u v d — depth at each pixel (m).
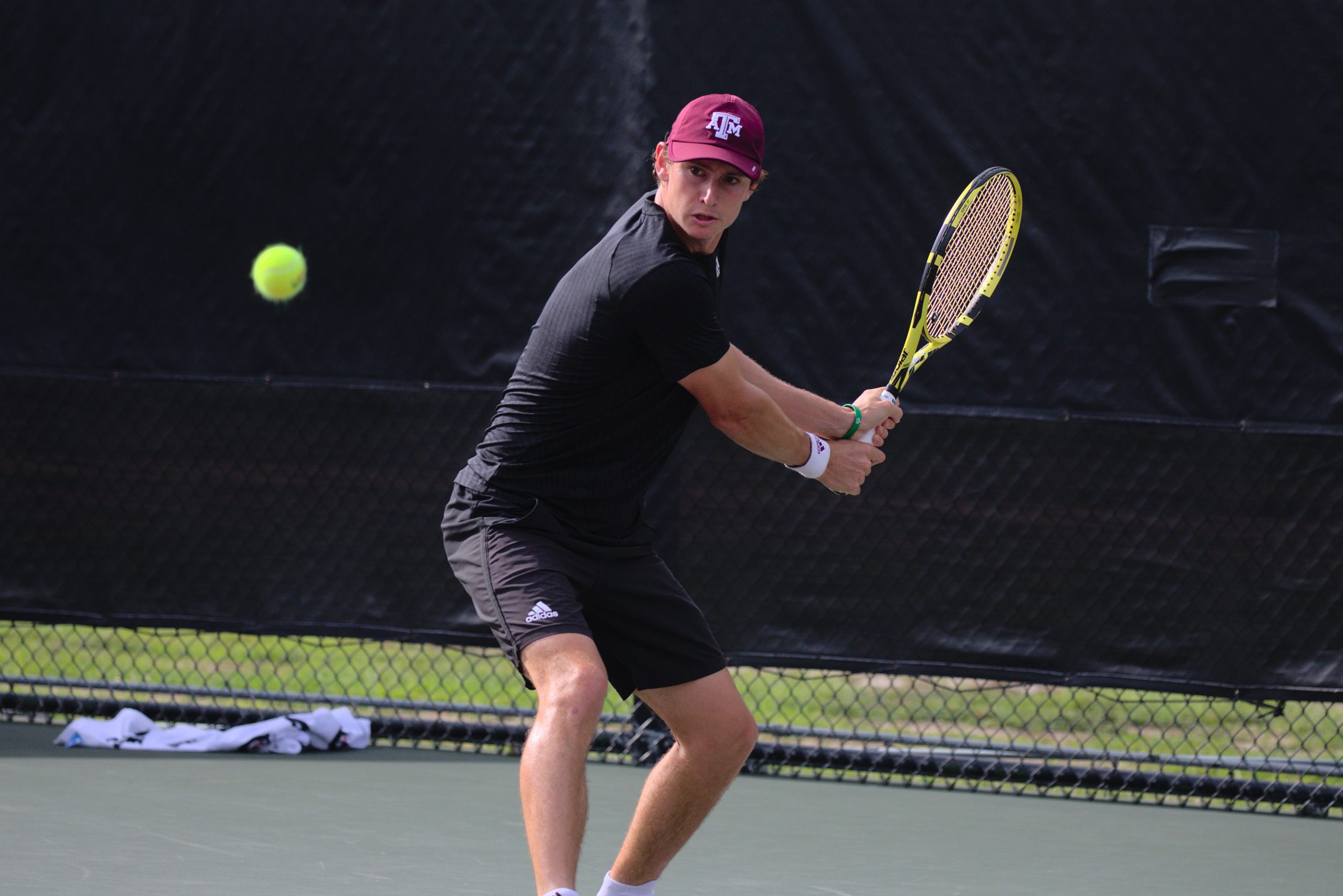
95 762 16.75
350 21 17.84
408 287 17.80
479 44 17.56
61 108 18.62
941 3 16.81
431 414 17.77
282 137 18.05
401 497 17.84
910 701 20.91
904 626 16.89
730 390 9.24
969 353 16.84
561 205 17.44
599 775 16.84
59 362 18.69
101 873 12.29
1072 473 16.70
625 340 9.12
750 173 9.04
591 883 12.63
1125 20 16.66
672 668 9.80
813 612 17.00
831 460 10.58
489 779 16.55
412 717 18.48
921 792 16.70
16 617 18.78
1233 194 16.66
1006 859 13.89
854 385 16.98
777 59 17.00
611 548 9.70
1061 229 16.77
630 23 17.16
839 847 14.16
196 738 17.80
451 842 13.77
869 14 16.89
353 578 17.97
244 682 20.02
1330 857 14.27
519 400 9.56
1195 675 16.53
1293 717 19.89
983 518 16.78
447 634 17.72
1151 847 14.51
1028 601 16.72
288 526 18.12
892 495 16.91
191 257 18.33
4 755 16.98
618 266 9.05
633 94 17.14
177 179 18.34
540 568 9.30
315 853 13.20
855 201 16.95
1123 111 16.70
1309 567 16.42
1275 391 16.58
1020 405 16.78
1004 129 16.78
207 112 18.25
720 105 9.08
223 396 18.27
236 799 15.22
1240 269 16.62
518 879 12.53
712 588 17.11
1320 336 16.55
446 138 17.67
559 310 9.38
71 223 18.62
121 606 18.55
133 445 18.50
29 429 18.75
